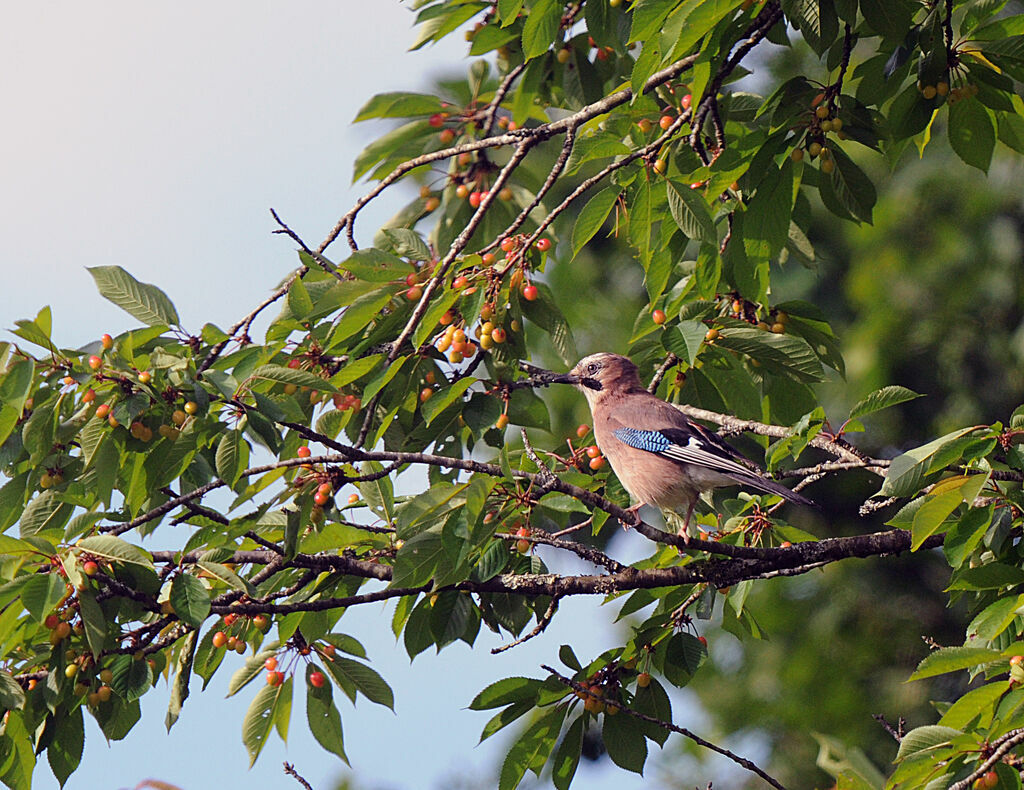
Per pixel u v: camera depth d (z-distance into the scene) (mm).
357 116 12359
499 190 11367
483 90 13500
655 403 12156
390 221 13047
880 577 18016
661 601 10672
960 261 18141
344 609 10578
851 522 18656
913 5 10188
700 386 12047
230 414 9453
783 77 18531
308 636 10211
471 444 11312
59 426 9469
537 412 11250
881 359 18344
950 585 8789
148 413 9258
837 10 9797
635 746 10438
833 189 11320
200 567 9406
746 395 11914
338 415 10617
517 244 10852
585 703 10234
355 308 10211
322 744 10422
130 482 9648
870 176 18953
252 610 9641
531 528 10406
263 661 10438
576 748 10305
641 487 11859
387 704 10406
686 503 11836
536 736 10227
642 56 9461
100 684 9312
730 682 17938
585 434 12648
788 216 10375
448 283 10391
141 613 9391
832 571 18078
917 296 18391
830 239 19156
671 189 10219
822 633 17844
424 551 9000
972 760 7934
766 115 12078
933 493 8648
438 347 10625
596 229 10766
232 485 9242
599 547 12859
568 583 10430
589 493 9445
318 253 11641
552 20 10758
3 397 8766
